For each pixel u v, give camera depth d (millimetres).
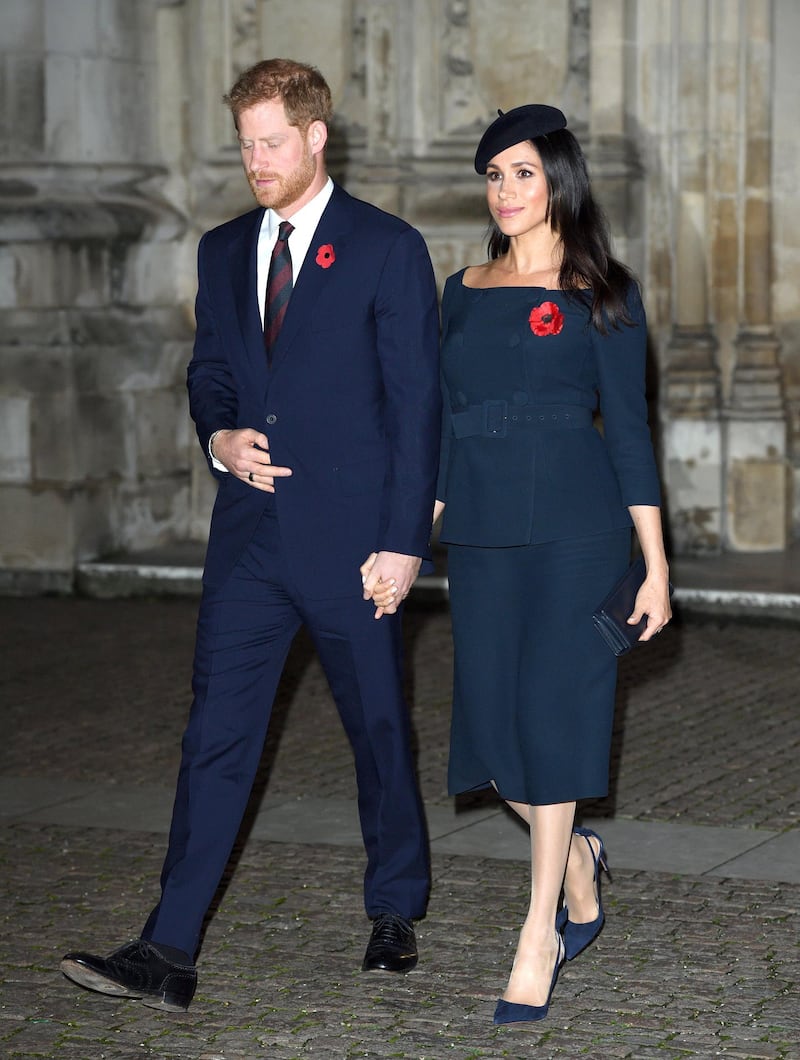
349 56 9930
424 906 4051
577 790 3660
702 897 4516
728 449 9695
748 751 6098
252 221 3875
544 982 3688
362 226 3746
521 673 3701
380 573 3693
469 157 9797
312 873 4773
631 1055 3523
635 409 3697
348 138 9984
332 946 4180
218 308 3854
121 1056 3572
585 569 3674
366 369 3746
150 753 6203
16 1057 3574
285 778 5812
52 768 6008
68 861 4930
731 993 3844
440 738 6363
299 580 3756
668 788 5629
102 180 9703
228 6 10055
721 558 9570
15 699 7086
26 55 9367
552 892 3709
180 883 3727
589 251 3688
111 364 9672
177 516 10227
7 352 9453
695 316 9727
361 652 3818
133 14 9898
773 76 9695
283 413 3750
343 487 3756
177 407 10188
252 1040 3637
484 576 3740
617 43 9461
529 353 3682
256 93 3668
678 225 9711
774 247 9805
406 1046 3588
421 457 3697
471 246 9812
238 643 3803
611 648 3613
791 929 4262
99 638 8352
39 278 9336
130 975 3633
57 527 9484
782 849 4949
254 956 4117
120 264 9758
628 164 9516
